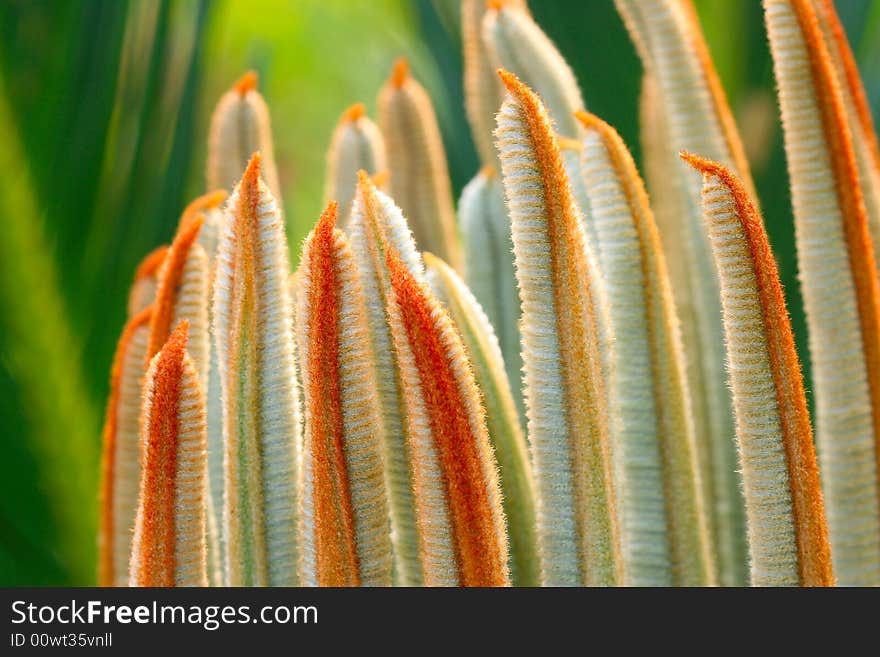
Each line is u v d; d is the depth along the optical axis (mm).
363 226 688
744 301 681
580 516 689
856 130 841
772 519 690
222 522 764
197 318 745
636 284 737
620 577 696
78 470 1100
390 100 933
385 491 671
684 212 833
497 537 663
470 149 1294
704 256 828
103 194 1122
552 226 674
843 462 788
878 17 1265
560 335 681
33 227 1087
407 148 934
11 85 1086
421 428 656
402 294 653
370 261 687
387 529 672
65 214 1102
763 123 1166
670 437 739
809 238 783
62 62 1103
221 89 1344
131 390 806
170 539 682
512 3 907
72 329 1102
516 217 676
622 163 738
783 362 684
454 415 653
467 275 860
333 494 667
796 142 780
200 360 746
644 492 740
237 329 688
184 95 1183
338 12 1817
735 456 829
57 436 1093
